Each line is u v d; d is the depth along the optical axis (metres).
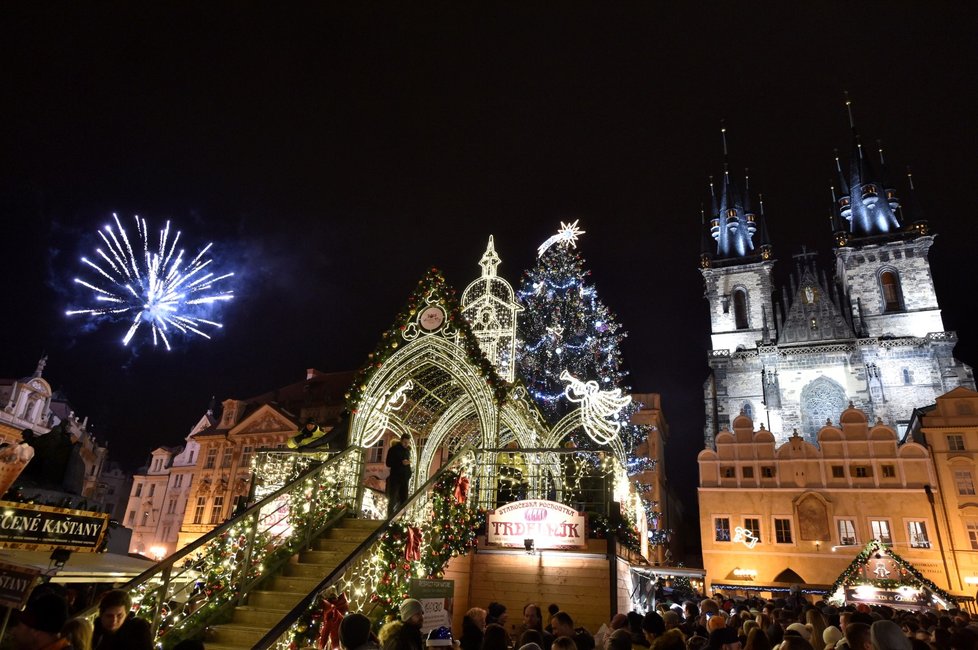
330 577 9.65
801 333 67.50
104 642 5.42
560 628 7.73
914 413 44.38
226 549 12.55
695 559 73.62
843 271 69.25
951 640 8.72
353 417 17.02
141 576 8.53
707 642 8.00
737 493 42.28
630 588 16.64
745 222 78.56
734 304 72.25
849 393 59.06
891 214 70.12
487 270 24.31
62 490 10.25
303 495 15.10
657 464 56.94
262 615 10.31
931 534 37.69
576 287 44.81
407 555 11.77
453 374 17.31
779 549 40.16
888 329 64.12
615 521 16.12
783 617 12.12
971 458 38.72
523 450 16.25
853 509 39.66
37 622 5.20
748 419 44.19
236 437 56.03
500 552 14.51
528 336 43.94
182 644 5.44
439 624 8.80
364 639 6.00
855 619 9.12
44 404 54.84
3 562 7.18
